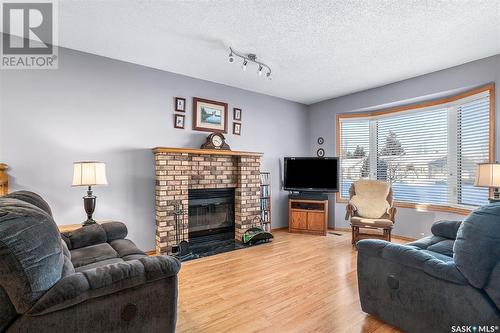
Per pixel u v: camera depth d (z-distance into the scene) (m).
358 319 1.91
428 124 4.02
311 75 3.76
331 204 4.98
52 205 2.81
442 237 2.48
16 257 1.03
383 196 4.02
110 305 1.25
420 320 1.61
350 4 2.12
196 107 3.87
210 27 2.49
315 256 3.32
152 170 3.48
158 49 2.96
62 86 2.88
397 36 2.63
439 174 3.88
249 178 4.21
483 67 3.12
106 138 3.15
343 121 4.96
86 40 2.75
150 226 3.45
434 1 2.07
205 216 4.03
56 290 1.11
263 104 4.71
